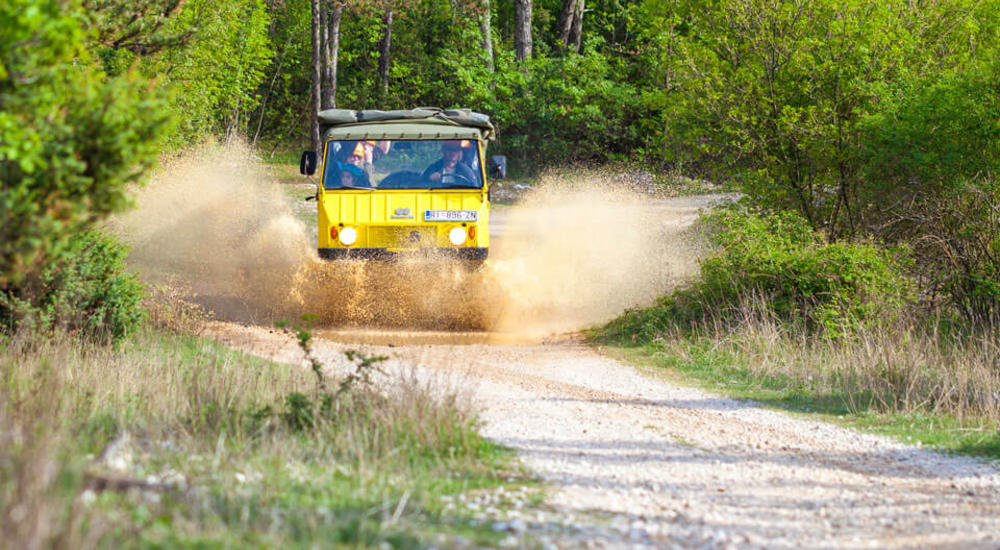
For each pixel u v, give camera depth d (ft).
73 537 26.81
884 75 118.62
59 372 59.26
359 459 45.42
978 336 94.58
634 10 364.38
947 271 105.40
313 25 282.77
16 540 26.08
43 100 38.24
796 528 40.09
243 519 33.47
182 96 173.68
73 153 39.19
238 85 269.44
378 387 58.90
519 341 102.27
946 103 104.94
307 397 56.65
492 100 343.46
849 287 97.50
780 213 115.24
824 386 77.92
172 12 82.53
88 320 76.54
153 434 47.98
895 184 113.50
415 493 40.78
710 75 126.31
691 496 45.03
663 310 105.91
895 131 107.14
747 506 43.68
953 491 48.52
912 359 80.43
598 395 73.61
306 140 388.37
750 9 121.49
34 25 34.81
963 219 105.40
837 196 120.26
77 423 49.03
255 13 276.82
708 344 93.81
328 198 103.14
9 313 71.87
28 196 38.78
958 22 120.98
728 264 106.11
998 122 102.47
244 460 44.62
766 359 84.89
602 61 352.08
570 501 42.55
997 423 65.72
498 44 395.96
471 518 37.99
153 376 64.13
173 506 33.76
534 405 67.67
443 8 404.57
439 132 105.09
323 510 35.70
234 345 89.51
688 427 62.80
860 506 44.57
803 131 115.55
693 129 128.88
